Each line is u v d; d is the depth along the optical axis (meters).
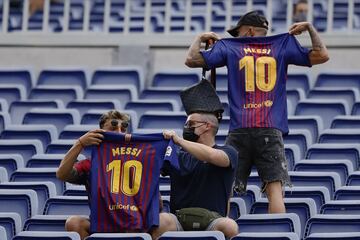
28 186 29.94
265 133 28.16
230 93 28.53
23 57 41.12
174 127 35.03
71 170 26.84
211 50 28.67
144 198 26.64
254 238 25.48
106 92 38.06
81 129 34.12
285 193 29.36
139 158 26.80
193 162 27.03
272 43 28.73
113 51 40.78
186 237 25.48
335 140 33.53
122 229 26.53
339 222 27.20
